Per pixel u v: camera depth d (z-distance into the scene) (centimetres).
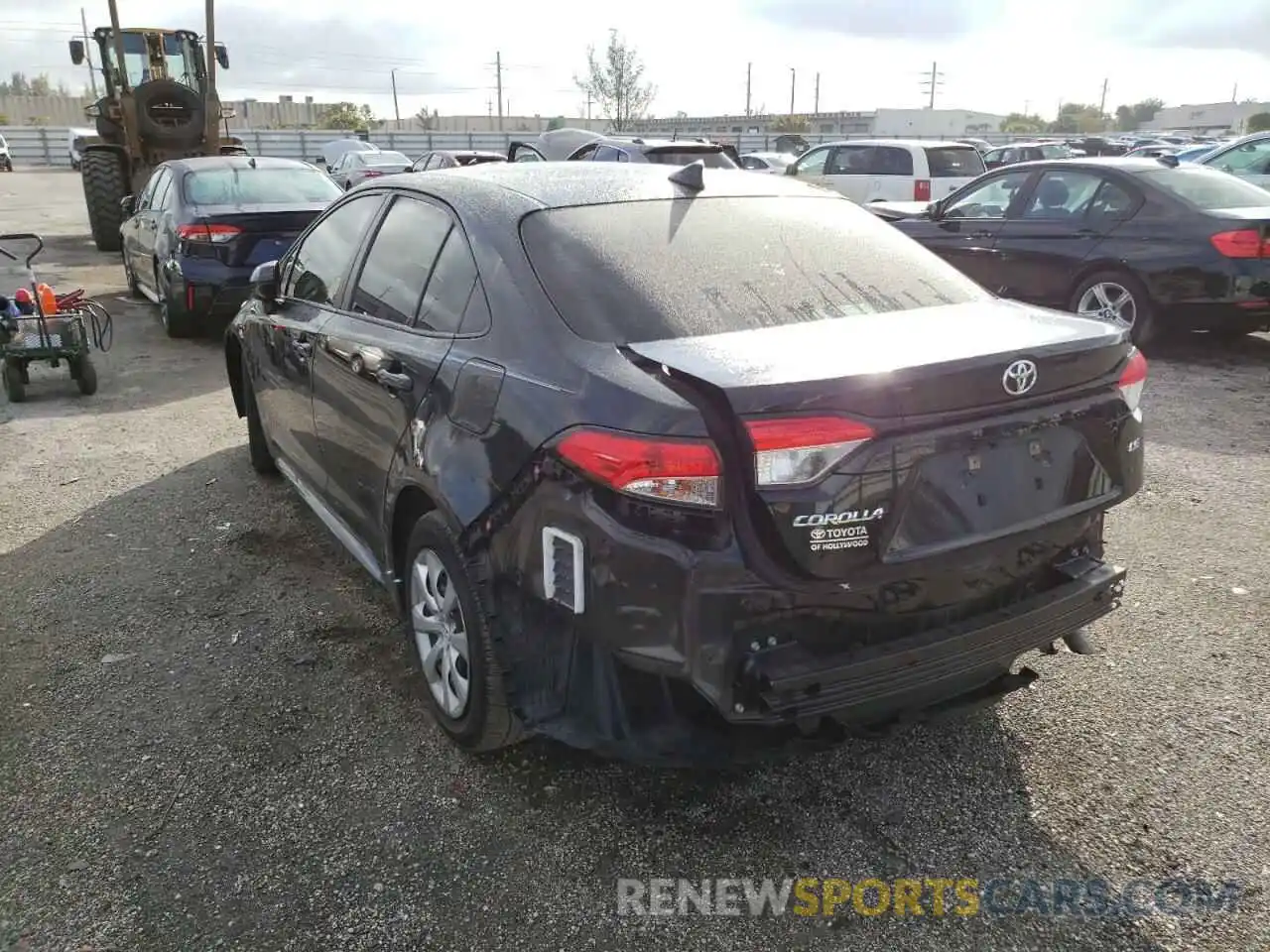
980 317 280
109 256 1473
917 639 242
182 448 590
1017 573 260
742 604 224
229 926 236
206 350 859
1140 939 233
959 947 231
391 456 314
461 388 276
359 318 354
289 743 306
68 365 729
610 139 1541
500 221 296
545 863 257
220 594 404
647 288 271
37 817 273
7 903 243
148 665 351
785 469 218
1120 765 293
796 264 299
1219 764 293
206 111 1391
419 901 244
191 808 277
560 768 294
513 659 262
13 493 518
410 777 290
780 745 250
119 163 1455
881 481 225
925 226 918
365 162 2503
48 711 323
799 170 1566
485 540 263
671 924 238
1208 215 733
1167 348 826
